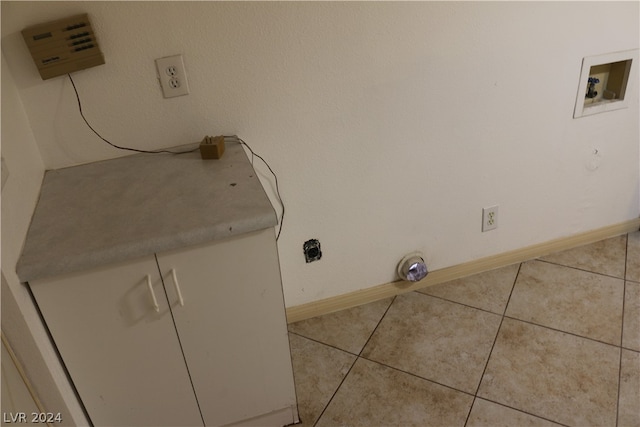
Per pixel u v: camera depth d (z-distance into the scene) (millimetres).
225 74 1547
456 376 1739
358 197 1888
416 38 1680
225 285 1288
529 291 2105
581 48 1895
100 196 1371
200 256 1229
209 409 1478
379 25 1622
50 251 1152
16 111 1367
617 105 2062
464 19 1703
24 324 1098
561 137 2061
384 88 1722
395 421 1600
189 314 1299
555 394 1644
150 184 1411
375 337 1936
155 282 1227
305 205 1835
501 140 1974
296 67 1600
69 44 1367
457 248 2152
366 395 1696
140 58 1459
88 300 1200
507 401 1633
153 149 1593
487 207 2098
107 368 1310
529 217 2203
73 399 1306
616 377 1686
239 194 1324
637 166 2262
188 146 1607
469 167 1982
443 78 1775
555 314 1974
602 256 2281
